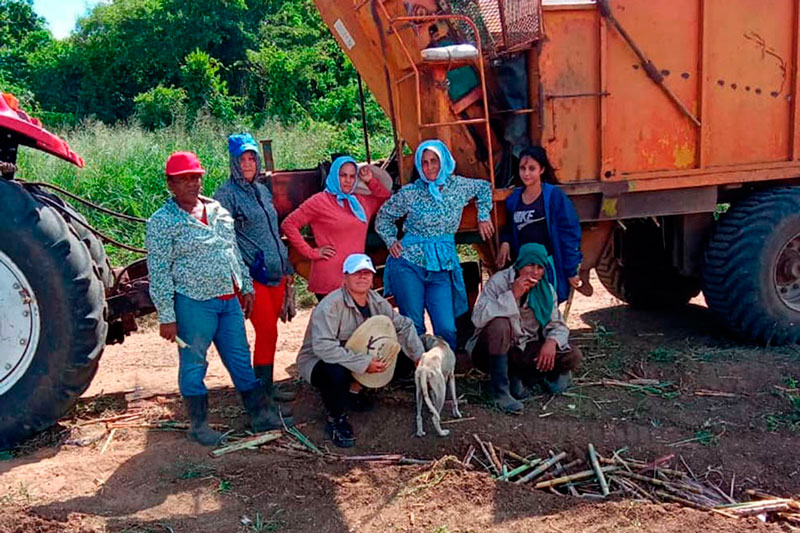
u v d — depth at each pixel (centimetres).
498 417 493
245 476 425
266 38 2528
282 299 520
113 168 1102
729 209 618
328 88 2181
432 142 507
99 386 589
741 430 472
